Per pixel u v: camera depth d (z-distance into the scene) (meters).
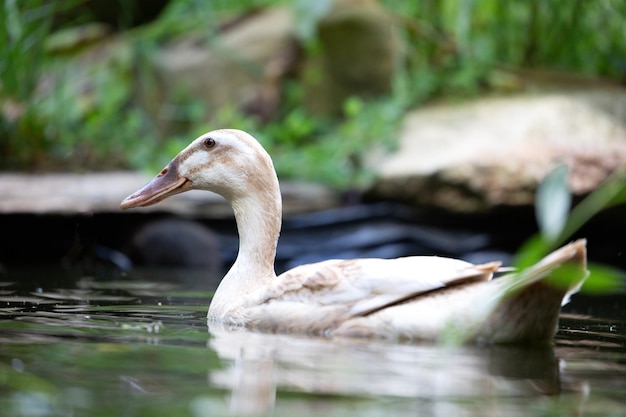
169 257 12.20
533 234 13.34
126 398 4.69
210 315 7.53
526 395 5.01
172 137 15.84
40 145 14.40
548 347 6.52
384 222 13.32
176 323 7.22
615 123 14.65
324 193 13.76
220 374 5.27
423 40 17.14
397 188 13.42
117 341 6.24
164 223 12.52
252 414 4.45
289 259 12.70
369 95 15.88
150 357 5.70
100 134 15.41
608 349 6.55
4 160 14.15
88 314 7.57
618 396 5.05
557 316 6.45
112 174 14.23
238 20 16.75
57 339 6.24
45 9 13.79
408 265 6.70
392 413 4.54
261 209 7.72
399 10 17.45
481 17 17.12
